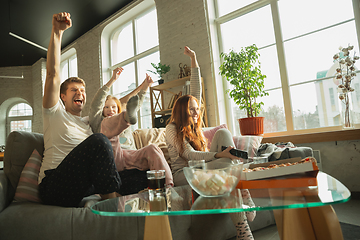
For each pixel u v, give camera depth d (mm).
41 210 993
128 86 5039
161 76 3869
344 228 1425
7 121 7645
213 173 780
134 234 1037
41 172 1268
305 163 791
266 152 2074
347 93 2355
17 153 1296
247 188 839
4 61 7207
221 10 3721
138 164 1479
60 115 1389
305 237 759
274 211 920
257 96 3080
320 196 633
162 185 880
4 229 910
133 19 4984
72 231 961
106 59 5449
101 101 1622
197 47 3660
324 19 2820
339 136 2334
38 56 7004
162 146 2055
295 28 3027
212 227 1213
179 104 1606
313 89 2859
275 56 3164
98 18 5277
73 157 1089
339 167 2418
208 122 3508
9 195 1213
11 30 5477
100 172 1066
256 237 1346
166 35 4043
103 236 990
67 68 6742
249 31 3412
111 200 835
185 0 3826
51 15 5000
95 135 1095
